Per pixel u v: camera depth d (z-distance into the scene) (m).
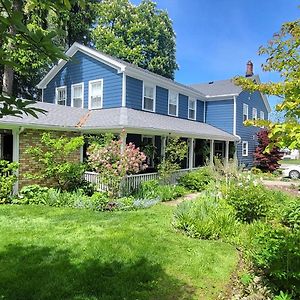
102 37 29.55
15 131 10.16
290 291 3.71
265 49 3.89
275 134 2.97
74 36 22.69
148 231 6.42
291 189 12.63
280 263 3.83
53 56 1.89
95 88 15.12
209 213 6.98
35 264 4.55
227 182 9.35
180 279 4.25
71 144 10.35
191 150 15.55
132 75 14.46
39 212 8.09
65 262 4.66
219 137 18.02
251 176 9.16
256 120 3.49
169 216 7.93
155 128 12.02
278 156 21.92
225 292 3.94
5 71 17.20
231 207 7.52
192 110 20.38
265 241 4.58
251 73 24.11
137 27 30.33
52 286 3.87
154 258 4.95
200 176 13.38
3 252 5.03
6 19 1.68
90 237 5.93
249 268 4.59
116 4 30.88
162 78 16.58
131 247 5.39
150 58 31.55
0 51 1.87
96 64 15.02
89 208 8.75
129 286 3.97
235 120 21.30
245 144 23.06
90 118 13.06
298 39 3.53
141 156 10.54
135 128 11.11
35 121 10.52
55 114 12.26
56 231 6.32
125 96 14.09
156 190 11.11
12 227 6.56
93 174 11.46
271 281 4.01
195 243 5.76
